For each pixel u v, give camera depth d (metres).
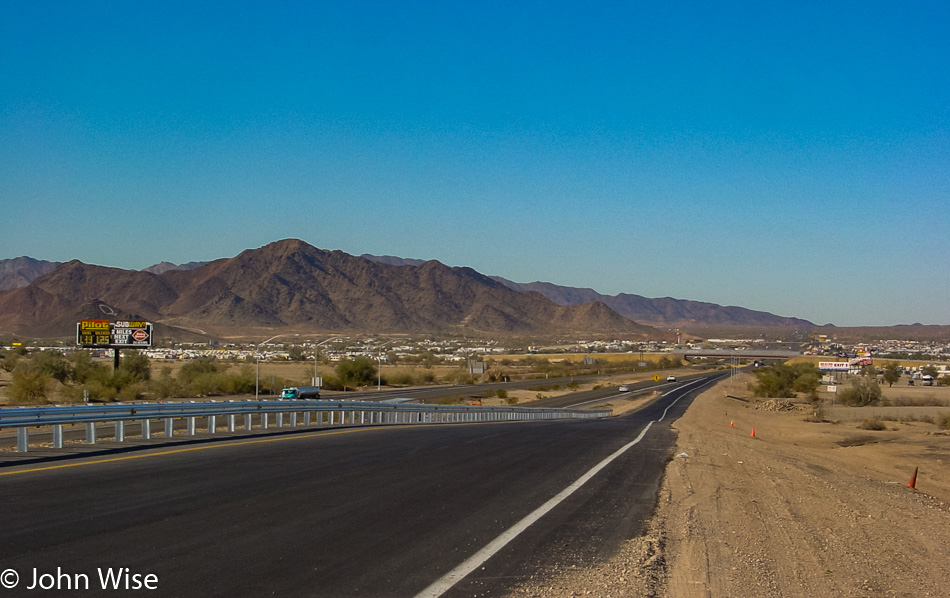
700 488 16.97
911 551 12.05
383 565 8.95
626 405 87.69
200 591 7.73
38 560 8.68
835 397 98.62
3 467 15.98
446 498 13.77
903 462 34.91
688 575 9.15
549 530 11.29
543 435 30.92
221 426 36.34
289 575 8.39
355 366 103.81
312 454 20.11
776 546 11.27
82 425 36.84
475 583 8.34
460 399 80.31
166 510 11.70
